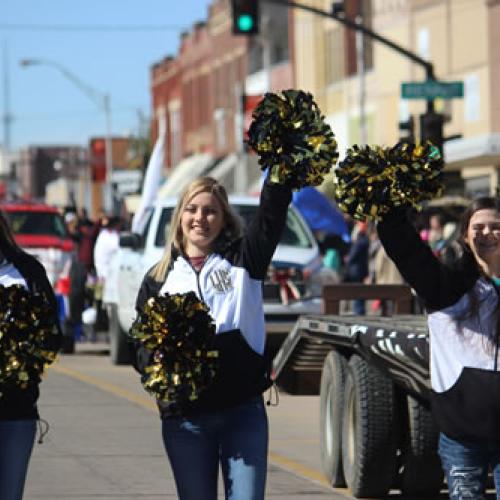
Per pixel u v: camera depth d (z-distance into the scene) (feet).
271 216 32.83
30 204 130.72
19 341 31.83
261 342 33.40
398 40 203.41
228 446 32.83
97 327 111.86
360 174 31.45
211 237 33.83
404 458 49.03
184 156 334.24
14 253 33.42
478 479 32.76
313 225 120.88
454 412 32.40
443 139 115.96
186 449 32.76
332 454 52.60
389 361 45.52
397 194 31.30
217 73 300.61
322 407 54.49
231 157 257.34
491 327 32.35
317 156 31.91
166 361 32.17
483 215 32.60
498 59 173.99
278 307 90.84
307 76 244.01
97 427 66.74
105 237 114.93
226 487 32.83
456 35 185.57
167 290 33.58
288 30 267.39
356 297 66.85
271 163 32.07
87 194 386.73
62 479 53.16
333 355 53.42
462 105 185.06
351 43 224.74
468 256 32.83
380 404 48.49
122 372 94.84
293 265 91.81
